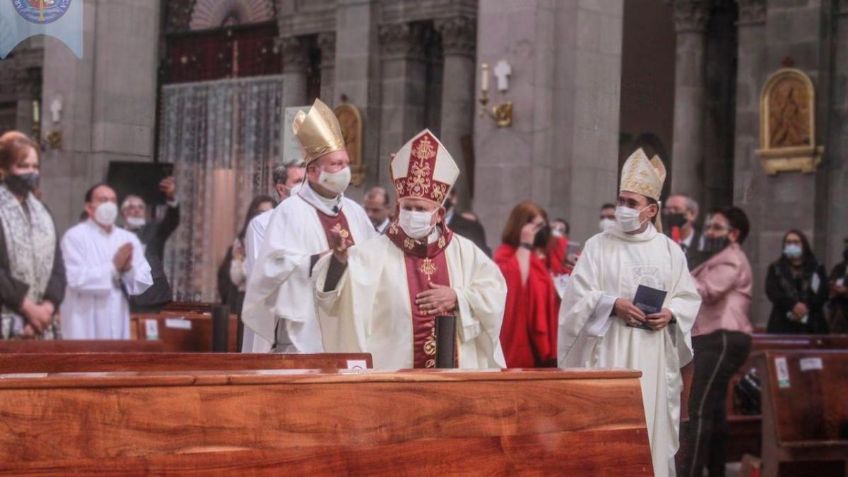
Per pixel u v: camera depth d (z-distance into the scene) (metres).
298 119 6.84
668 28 19.11
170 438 3.31
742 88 18.23
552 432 4.13
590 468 4.19
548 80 13.02
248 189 9.50
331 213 6.61
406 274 5.93
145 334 8.80
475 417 3.95
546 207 12.96
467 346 6.00
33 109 7.86
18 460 3.06
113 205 7.90
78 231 7.96
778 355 9.68
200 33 16.72
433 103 18.59
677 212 9.74
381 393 3.75
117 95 7.80
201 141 9.80
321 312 5.94
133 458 3.24
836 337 11.46
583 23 12.78
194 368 4.72
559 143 12.92
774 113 17.30
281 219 6.52
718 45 19.55
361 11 18.11
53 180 7.98
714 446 9.14
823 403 9.77
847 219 16.84
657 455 7.18
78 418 3.18
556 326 9.12
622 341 7.16
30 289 7.61
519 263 9.02
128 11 7.57
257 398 3.49
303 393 3.59
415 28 18.36
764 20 18.14
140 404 3.29
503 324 8.97
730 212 9.43
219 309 7.68
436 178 5.93
